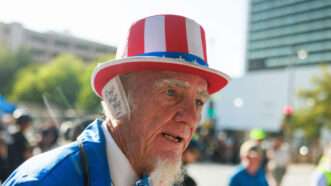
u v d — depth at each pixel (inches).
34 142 251.6
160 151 55.8
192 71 57.2
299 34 2746.1
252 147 163.6
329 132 1115.9
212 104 721.0
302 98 1203.9
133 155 56.3
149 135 55.7
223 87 65.8
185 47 57.0
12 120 335.3
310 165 882.8
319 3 2662.4
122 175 55.8
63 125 103.7
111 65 56.2
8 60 1267.2
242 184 158.9
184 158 141.7
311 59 2655.0
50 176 49.4
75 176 50.9
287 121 574.9
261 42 2994.6
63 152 52.8
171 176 55.9
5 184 52.4
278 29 2888.8
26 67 1210.6
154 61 54.3
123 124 57.2
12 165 195.2
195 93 58.5
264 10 2997.0
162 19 57.5
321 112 1118.4
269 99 1641.2
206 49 61.4
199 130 706.8
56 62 237.8
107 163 54.6
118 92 58.2
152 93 56.0
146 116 55.8
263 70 2942.9
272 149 349.1
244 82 1732.3
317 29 2655.0
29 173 49.8
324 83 1147.9
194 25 59.1
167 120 55.7
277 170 344.5
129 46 58.4
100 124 60.0
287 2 2839.6
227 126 1740.9
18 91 1087.6
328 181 165.9
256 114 1672.0
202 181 507.5
